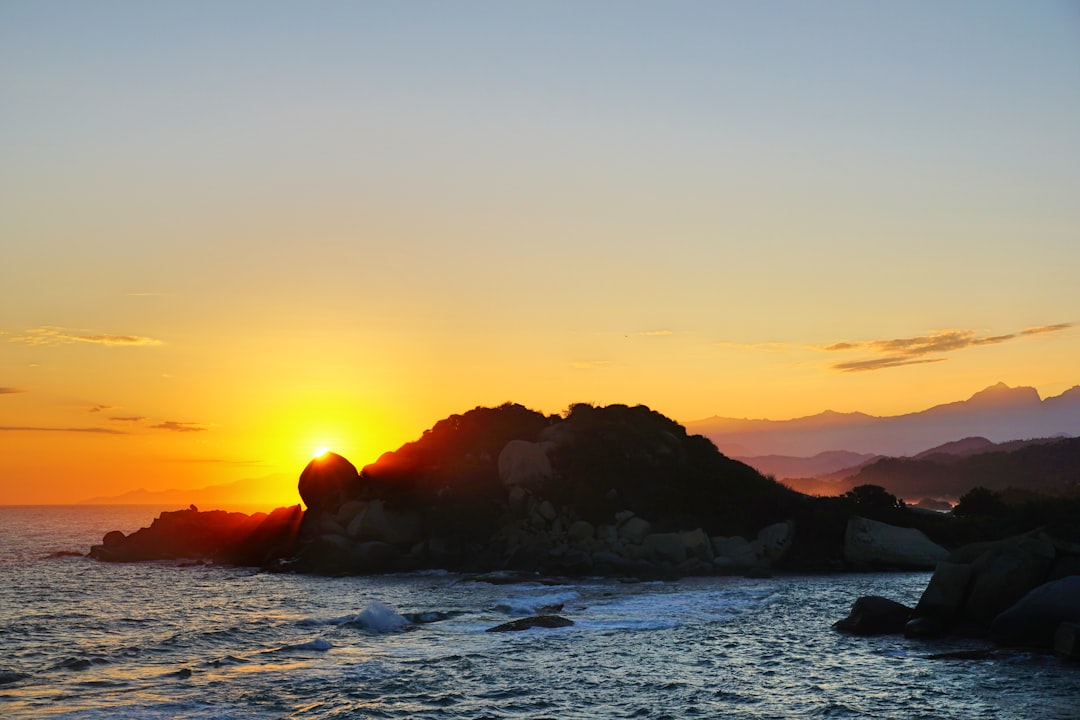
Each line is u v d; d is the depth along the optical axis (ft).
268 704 96.27
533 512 279.28
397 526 288.92
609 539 267.59
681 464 306.96
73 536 559.79
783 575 257.75
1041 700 94.07
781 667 113.19
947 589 132.98
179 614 175.94
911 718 88.48
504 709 94.07
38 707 95.25
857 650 124.06
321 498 311.06
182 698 98.94
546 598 190.49
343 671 112.37
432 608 178.19
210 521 365.20
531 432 328.70
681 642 132.46
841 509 286.87
